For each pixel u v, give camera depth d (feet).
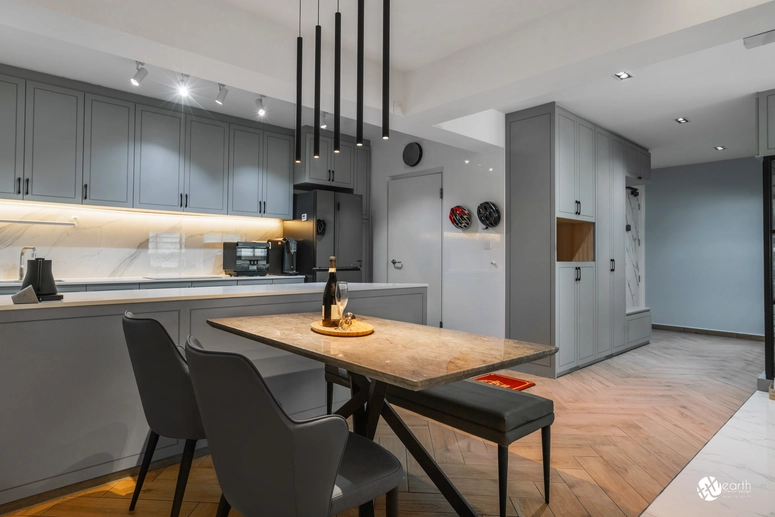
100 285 12.50
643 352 17.46
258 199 16.02
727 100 13.10
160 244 14.89
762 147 12.25
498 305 14.80
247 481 3.86
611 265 16.44
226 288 9.82
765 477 7.51
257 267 15.98
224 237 16.38
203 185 14.67
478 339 6.14
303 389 9.32
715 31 7.10
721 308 21.13
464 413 6.12
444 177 16.49
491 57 9.48
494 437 5.81
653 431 9.53
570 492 6.99
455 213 15.72
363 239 18.78
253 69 8.48
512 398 6.40
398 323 7.70
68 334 6.69
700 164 21.79
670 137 17.12
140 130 13.41
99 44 7.52
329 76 9.54
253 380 3.57
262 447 3.68
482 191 15.28
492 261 14.98
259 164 16.07
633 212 22.39
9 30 9.53
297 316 8.31
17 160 11.41
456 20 8.82
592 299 15.37
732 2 6.56
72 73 11.84
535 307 13.84
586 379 13.51
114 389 7.11
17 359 6.28
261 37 8.62
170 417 5.64
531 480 7.39
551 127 13.47
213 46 8.01
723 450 8.58
